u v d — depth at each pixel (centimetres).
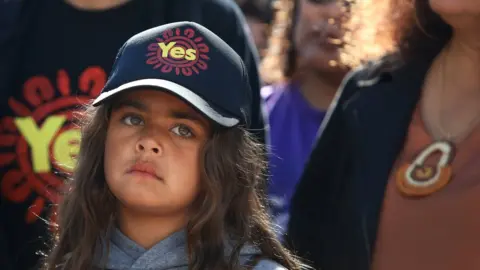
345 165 467
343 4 522
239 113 375
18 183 477
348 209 451
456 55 435
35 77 479
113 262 376
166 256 370
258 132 482
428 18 451
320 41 611
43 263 427
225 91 371
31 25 484
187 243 369
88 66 478
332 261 466
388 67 464
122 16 481
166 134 365
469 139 414
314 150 488
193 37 376
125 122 371
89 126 395
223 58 377
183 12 482
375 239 427
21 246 477
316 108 622
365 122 454
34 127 476
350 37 493
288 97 634
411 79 453
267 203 419
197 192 371
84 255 380
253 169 388
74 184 395
